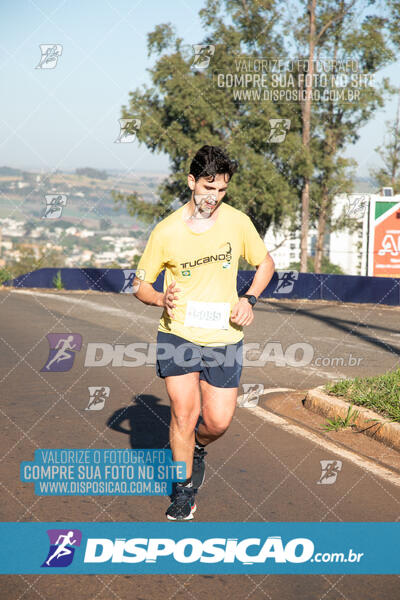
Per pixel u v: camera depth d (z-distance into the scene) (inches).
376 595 101.0
